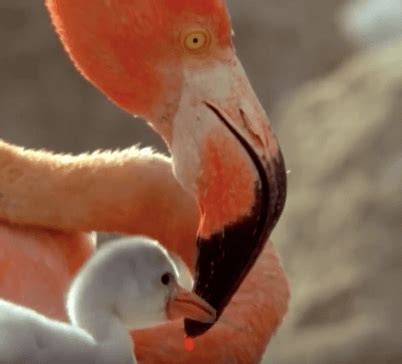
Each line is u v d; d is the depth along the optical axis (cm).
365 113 1889
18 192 843
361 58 2069
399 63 1975
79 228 851
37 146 2239
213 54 812
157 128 822
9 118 2258
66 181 849
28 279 832
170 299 760
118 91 825
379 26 2336
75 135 2266
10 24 2352
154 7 810
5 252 832
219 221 791
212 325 787
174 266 767
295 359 1586
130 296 752
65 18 824
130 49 816
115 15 815
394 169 1781
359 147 1830
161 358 807
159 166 857
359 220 1733
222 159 793
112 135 2270
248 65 2416
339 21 2453
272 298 830
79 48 825
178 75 811
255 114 801
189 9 809
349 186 1789
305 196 1809
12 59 2320
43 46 2334
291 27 2459
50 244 851
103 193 849
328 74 2244
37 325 727
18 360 718
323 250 1723
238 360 820
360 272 1661
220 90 805
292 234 1772
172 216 854
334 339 1591
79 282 757
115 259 755
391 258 1670
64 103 2288
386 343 1570
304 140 1912
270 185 791
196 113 803
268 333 833
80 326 750
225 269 790
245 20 2453
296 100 2025
